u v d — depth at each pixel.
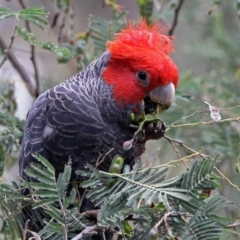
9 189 6.65
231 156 9.80
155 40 7.89
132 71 7.77
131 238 6.30
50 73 12.77
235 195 9.98
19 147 8.73
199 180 5.96
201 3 12.78
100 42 9.64
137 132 7.16
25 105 12.26
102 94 7.85
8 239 6.86
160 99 7.74
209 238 5.90
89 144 7.68
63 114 7.70
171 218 6.10
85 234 6.02
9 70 11.66
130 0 15.20
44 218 6.97
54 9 12.48
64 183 6.12
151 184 6.10
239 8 9.12
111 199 6.09
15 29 8.16
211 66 12.43
